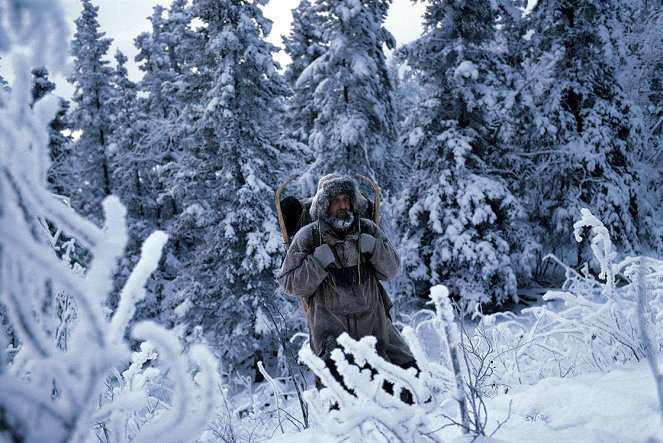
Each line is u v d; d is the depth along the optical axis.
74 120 19.52
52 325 0.77
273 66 13.78
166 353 0.71
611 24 14.22
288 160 14.67
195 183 14.34
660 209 16.33
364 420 1.15
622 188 13.59
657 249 14.02
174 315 13.25
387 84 16.67
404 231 14.34
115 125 19.92
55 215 0.70
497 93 13.59
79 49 19.95
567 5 14.10
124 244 0.75
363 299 2.37
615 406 1.52
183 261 18.67
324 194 2.43
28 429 0.57
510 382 2.90
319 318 2.41
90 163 19.89
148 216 19.69
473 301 12.21
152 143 18.38
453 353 1.35
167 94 20.27
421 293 13.24
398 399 1.23
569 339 3.10
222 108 13.43
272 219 13.13
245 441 2.70
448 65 14.07
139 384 1.78
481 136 14.39
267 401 3.43
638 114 14.23
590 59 14.30
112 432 1.02
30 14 0.47
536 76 14.14
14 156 0.65
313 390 1.56
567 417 1.61
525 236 13.84
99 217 18.69
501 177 14.30
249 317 12.37
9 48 0.47
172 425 0.74
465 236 12.87
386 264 2.44
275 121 15.33
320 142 14.88
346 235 2.42
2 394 0.56
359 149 14.41
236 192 13.20
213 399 0.76
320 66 14.88
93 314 0.66
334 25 15.02
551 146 14.45
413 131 14.09
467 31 14.02
